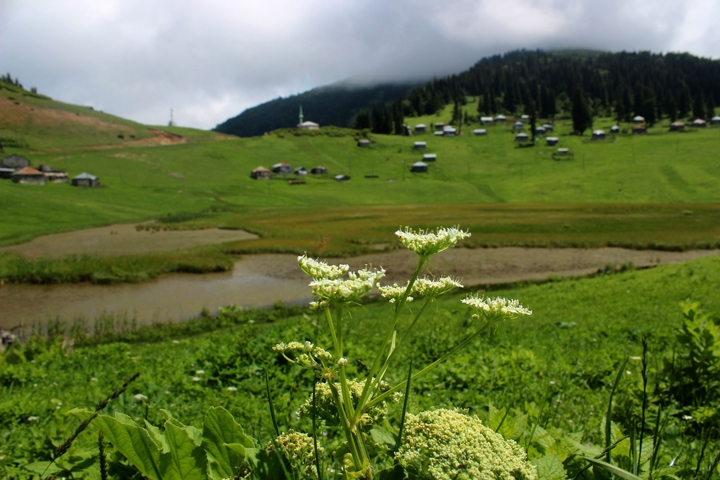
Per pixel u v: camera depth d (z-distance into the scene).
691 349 6.40
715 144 189.88
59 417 5.70
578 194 142.38
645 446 2.98
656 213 97.06
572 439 3.23
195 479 2.17
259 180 168.88
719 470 3.21
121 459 3.10
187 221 92.81
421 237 2.29
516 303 2.38
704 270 32.91
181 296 39.66
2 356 15.70
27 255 57.50
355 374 8.55
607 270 46.50
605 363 9.92
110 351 17.75
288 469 2.28
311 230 77.56
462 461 2.04
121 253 58.81
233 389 8.16
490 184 166.62
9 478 3.96
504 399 7.37
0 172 133.25
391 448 2.54
